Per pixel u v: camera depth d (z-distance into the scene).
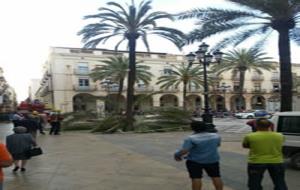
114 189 8.55
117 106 44.59
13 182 9.46
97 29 31.38
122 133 29.58
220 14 19.25
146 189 8.55
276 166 6.23
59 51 69.88
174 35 30.67
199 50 22.11
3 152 5.14
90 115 36.97
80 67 70.56
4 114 68.75
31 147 10.80
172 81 63.03
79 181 9.48
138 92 72.25
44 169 11.38
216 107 78.19
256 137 6.31
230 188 8.52
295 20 18.62
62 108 68.94
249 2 18.09
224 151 15.06
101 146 18.39
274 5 17.64
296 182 9.20
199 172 6.50
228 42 20.14
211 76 65.25
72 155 14.79
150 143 19.81
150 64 73.50
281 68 18.48
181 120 32.09
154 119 31.80
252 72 82.12
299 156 10.90
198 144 6.48
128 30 31.67
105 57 71.88
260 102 83.50
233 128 31.98
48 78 76.12
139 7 31.25
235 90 80.19
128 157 14.01
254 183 6.26
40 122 28.27
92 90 70.75
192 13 19.55
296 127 11.09
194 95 78.06
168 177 9.91
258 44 20.72
